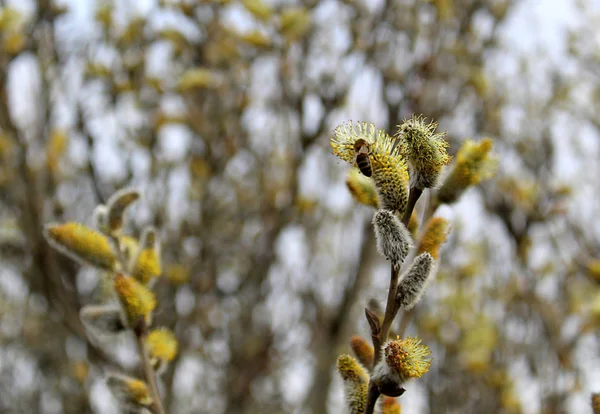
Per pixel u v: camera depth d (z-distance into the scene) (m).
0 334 7.48
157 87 5.42
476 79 5.50
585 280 5.24
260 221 5.76
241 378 5.74
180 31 5.41
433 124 1.48
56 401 6.95
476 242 6.46
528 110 6.12
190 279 5.26
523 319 5.71
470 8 5.68
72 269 4.87
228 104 5.51
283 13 5.08
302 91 5.19
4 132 4.79
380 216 1.40
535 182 5.84
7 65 4.78
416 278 1.41
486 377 5.86
